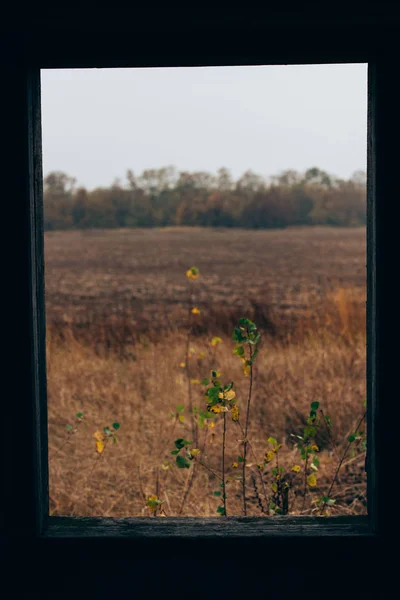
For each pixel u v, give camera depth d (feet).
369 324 7.08
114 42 6.73
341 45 6.69
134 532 6.95
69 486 15.67
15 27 6.47
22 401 6.70
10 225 6.64
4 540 6.79
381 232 6.63
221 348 25.79
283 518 7.30
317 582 6.82
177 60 6.82
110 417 19.70
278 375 21.65
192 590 6.85
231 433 17.93
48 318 44.52
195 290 66.85
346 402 19.03
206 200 254.47
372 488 6.92
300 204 251.19
